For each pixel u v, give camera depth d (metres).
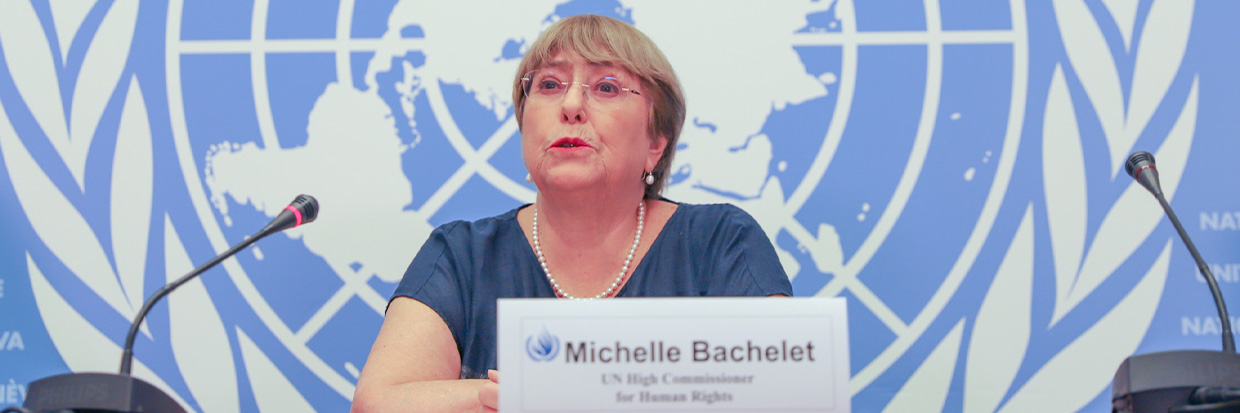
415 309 1.95
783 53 2.69
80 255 2.57
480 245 2.12
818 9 2.69
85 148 2.61
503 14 2.69
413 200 2.64
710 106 2.68
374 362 1.82
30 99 2.62
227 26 2.65
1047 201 2.62
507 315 1.26
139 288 2.57
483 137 2.66
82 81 2.63
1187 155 2.63
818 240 2.63
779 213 2.65
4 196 2.58
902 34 2.68
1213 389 1.31
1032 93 2.65
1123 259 2.60
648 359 1.25
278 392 2.57
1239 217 2.60
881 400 2.58
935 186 2.64
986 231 2.62
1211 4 2.67
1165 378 1.35
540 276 2.12
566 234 2.12
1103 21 2.67
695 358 1.26
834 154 2.66
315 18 2.67
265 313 2.59
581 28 2.13
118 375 1.35
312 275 2.62
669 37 2.69
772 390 1.25
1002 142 2.64
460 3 2.69
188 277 1.61
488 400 1.57
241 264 2.60
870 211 2.64
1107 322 2.59
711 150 2.67
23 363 2.52
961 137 2.65
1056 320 2.59
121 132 2.62
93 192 2.60
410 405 1.64
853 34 2.68
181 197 2.61
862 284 2.62
